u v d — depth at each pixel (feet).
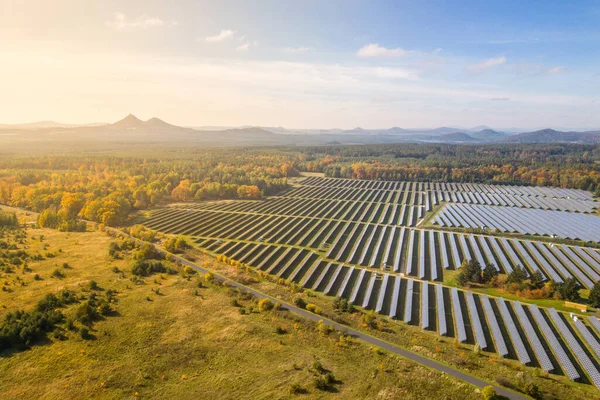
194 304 341.00
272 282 407.85
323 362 257.55
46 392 221.46
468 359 269.85
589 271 449.89
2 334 264.72
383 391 226.79
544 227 622.54
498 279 398.42
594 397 231.50
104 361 253.03
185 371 245.65
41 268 408.67
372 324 317.63
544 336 304.09
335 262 478.59
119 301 340.39
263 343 280.10
